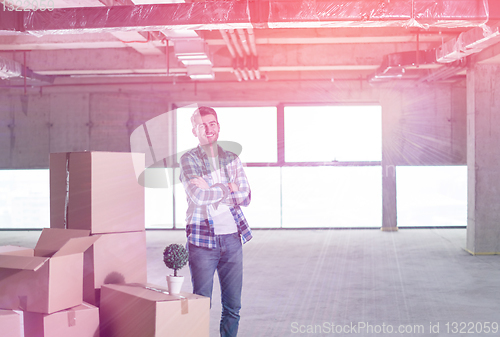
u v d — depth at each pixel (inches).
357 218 376.8
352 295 165.9
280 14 147.3
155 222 368.2
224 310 92.5
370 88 353.7
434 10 146.0
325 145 373.1
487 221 248.8
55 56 295.1
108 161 86.7
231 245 90.6
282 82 353.4
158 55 289.4
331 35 238.5
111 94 365.1
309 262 230.4
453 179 363.6
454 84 357.1
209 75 276.5
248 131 372.8
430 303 154.3
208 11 149.0
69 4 161.2
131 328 75.3
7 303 77.2
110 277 86.1
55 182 92.7
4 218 376.8
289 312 145.4
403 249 266.5
